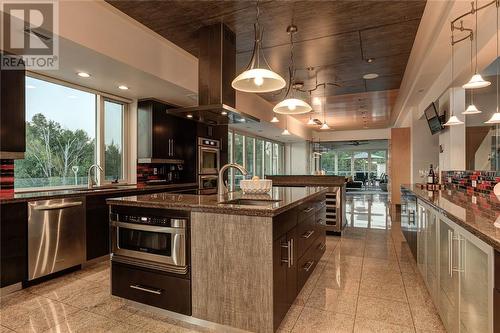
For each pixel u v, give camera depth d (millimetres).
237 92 5551
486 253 1293
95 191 3381
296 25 3207
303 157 11602
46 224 2865
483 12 2562
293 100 2787
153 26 3254
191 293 2062
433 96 4785
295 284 2326
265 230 1854
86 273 3102
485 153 3203
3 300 2461
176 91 4148
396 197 7781
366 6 2838
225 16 3029
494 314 1217
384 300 2455
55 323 2098
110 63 3029
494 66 3057
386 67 4590
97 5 2750
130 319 2146
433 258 2324
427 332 1979
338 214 4754
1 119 2652
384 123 10102
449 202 2336
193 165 5262
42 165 3482
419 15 3002
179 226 2076
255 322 1885
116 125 4520
